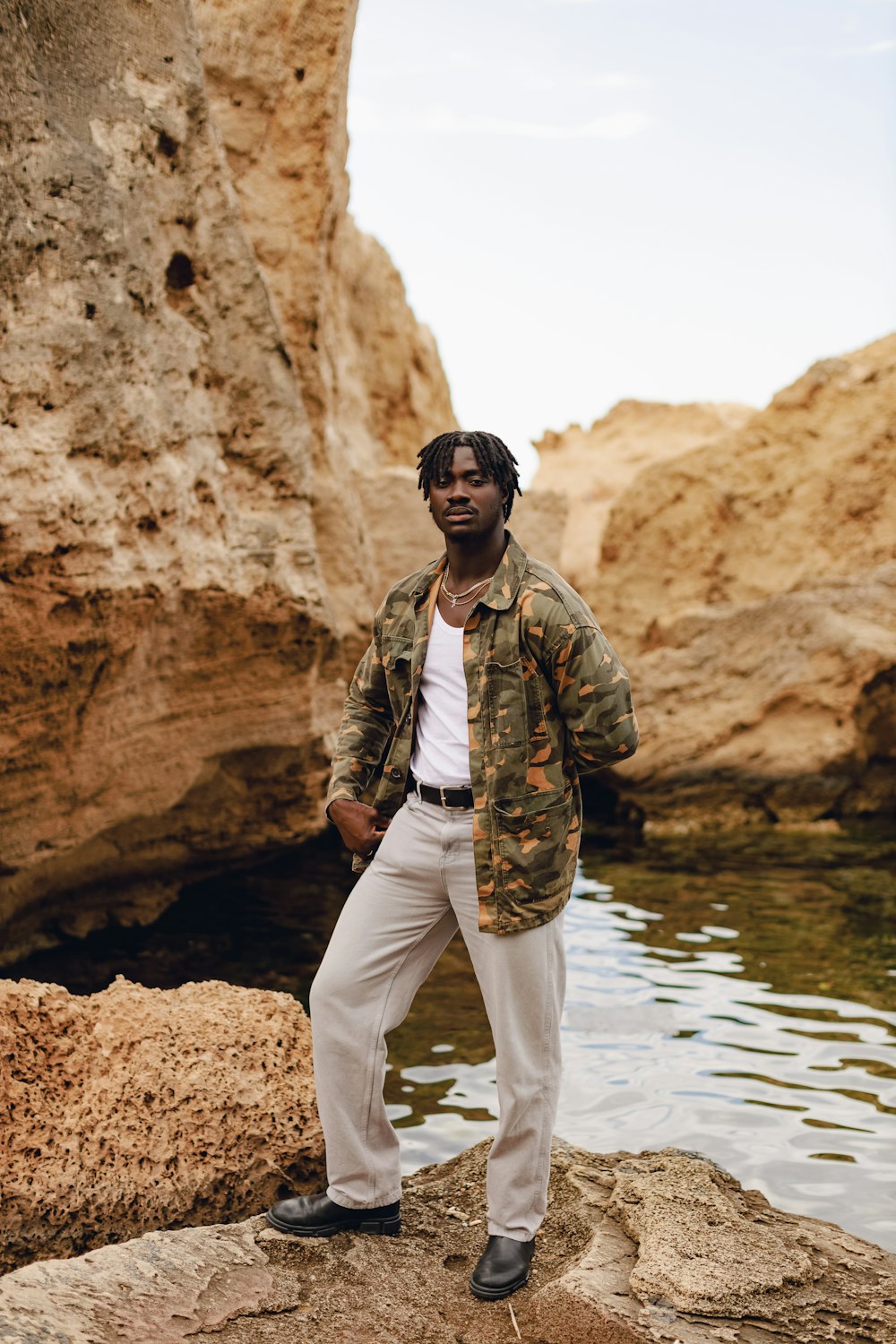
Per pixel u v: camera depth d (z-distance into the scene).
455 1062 5.01
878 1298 2.97
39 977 6.04
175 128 6.31
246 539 6.65
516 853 2.85
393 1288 3.01
